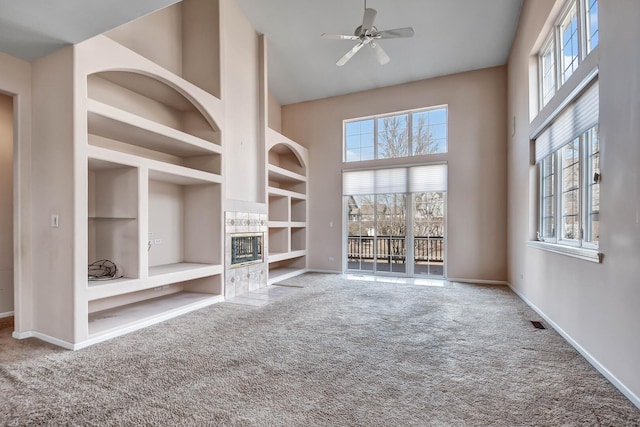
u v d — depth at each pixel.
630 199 2.09
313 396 2.14
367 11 3.88
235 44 5.42
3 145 4.06
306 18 5.56
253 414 1.94
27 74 3.27
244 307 4.44
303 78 6.96
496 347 3.00
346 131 7.50
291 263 7.83
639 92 1.98
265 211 5.97
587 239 2.94
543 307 3.90
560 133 3.43
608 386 2.28
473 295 5.13
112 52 3.34
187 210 5.07
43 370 2.53
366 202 7.25
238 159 5.41
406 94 6.81
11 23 2.63
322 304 4.59
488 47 5.69
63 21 2.61
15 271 3.25
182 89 4.24
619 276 2.23
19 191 3.23
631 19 2.06
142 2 2.38
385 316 4.01
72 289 2.98
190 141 4.30
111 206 3.77
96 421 1.88
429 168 6.60
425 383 2.32
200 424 1.84
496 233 6.08
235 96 5.38
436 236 6.61
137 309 4.02
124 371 2.51
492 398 2.11
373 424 1.83
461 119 6.37
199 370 2.53
